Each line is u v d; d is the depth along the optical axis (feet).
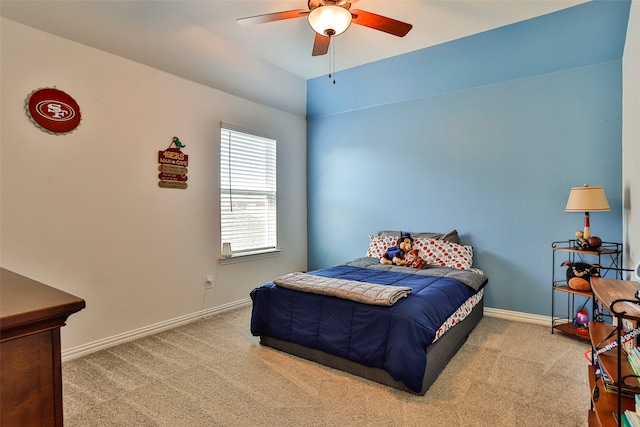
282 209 14.33
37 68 7.51
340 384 6.97
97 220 8.59
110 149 8.80
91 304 8.50
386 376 6.90
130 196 9.24
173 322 10.30
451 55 10.77
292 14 7.15
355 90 13.32
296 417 5.91
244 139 12.62
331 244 15.02
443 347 7.55
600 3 8.18
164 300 10.09
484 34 9.84
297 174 15.12
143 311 9.57
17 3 7.02
